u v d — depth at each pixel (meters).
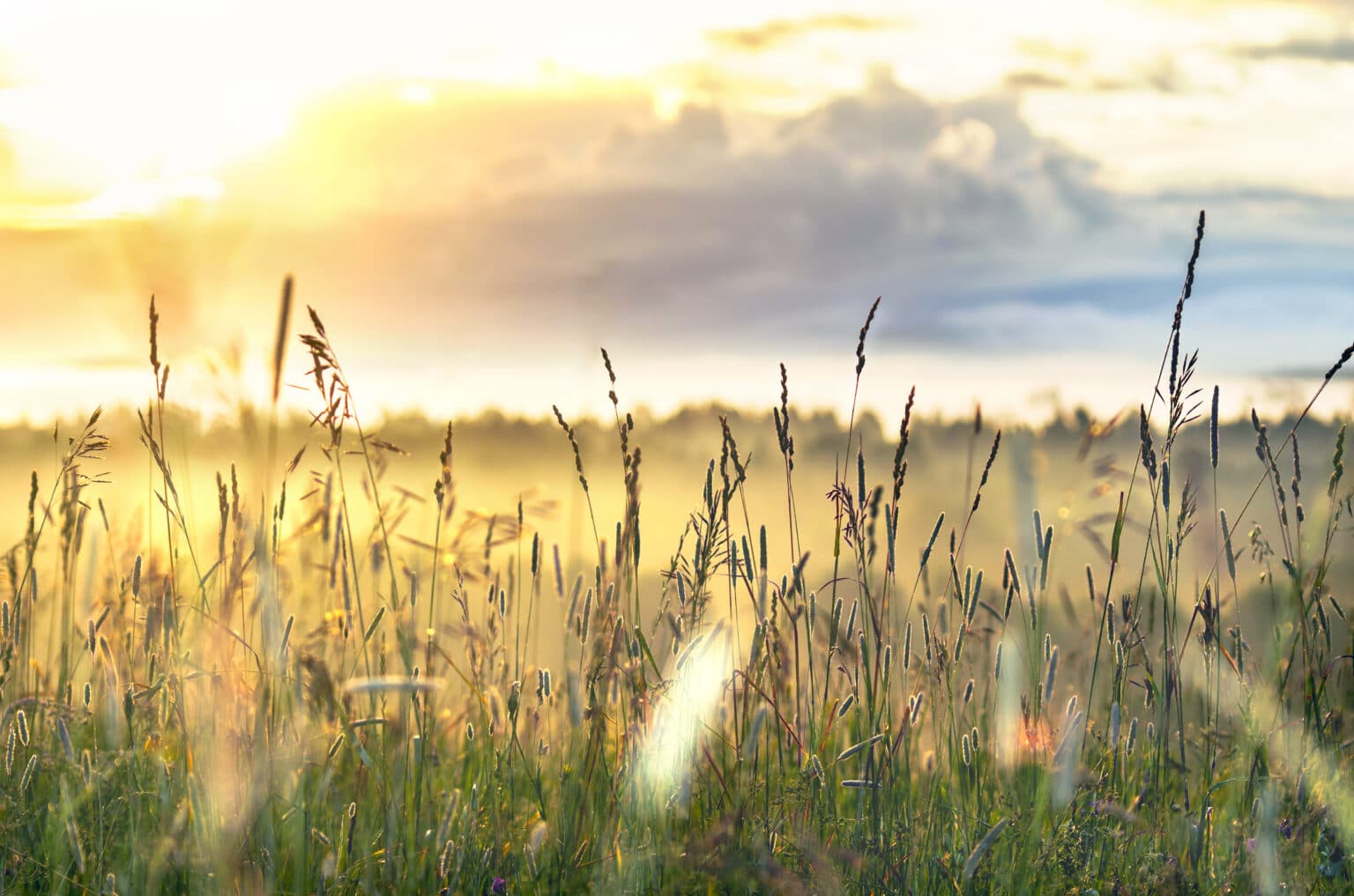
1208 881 2.79
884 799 2.92
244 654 2.57
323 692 2.33
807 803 2.81
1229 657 3.07
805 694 3.06
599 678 2.88
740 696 2.95
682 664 2.83
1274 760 3.12
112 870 2.66
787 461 2.89
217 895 2.43
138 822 2.68
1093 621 3.13
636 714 2.88
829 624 2.92
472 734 3.13
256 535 2.37
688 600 2.87
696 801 2.91
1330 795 2.94
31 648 3.40
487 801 3.05
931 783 3.10
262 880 2.47
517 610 3.14
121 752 2.79
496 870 2.81
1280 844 2.79
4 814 2.73
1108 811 2.83
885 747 2.84
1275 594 3.10
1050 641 3.01
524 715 3.16
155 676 2.94
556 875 2.78
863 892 2.71
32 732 3.06
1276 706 3.07
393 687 2.36
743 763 2.87
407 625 2.89
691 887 2.58
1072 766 2.72
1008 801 3.05
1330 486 2.91
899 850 2.82
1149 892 2.72
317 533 2.88
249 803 2.42
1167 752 3.09
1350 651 3.11
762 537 2.88
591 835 2.86
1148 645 3.19
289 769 2.50
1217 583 3.03
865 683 2.84
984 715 3.35
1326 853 2.85
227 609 2.47
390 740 2.80
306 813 2.53
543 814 2.91
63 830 2.65
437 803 2.97
